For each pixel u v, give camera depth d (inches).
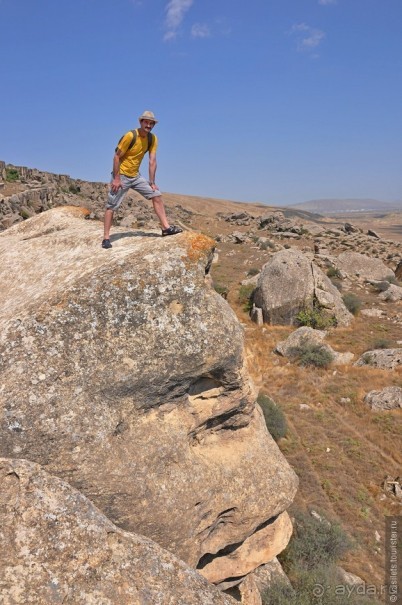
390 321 1393.9
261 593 448.1
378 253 2378.2
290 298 1359.5
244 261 2055.9
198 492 271.6
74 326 249.0
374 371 1005.8
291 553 524.7
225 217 3334.2
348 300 1478.8
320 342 1123.3
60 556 179.8
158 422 271.3
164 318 260.2
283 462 337.4
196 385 284.7
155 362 256.2
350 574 499.8
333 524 557.0
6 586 167.0
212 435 312.5
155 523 254.7
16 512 187.2
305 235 2746.1
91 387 244.5
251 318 1419.8
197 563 286.0
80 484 237.0
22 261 361.7
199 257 278.2
